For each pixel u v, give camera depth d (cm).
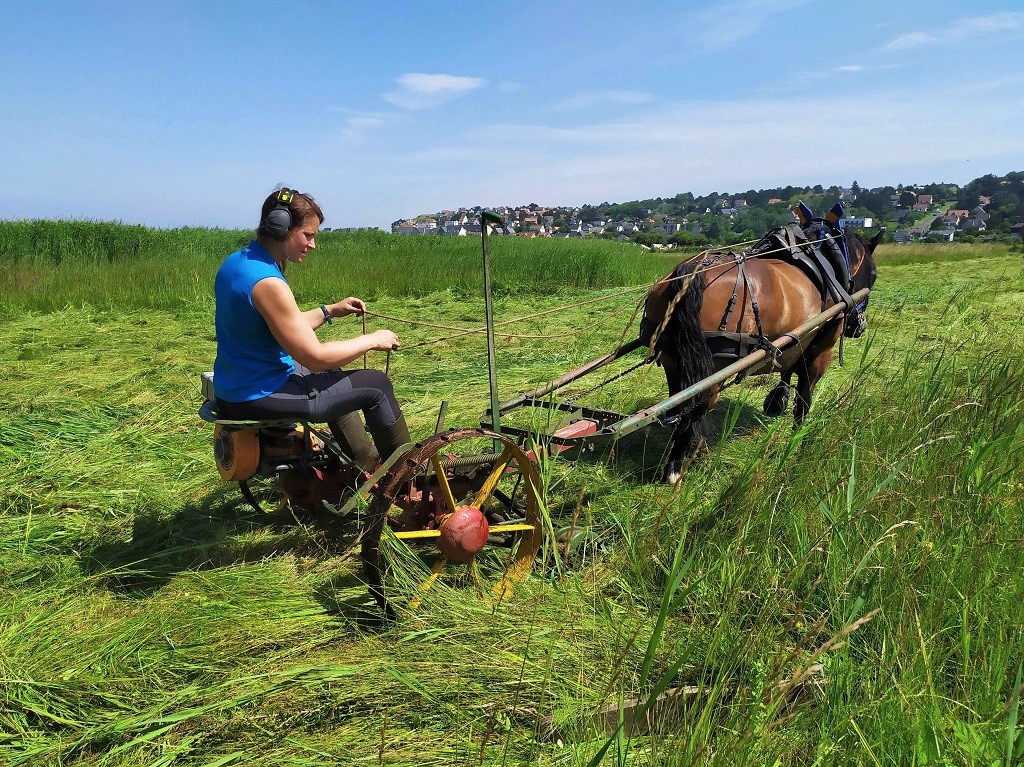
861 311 520
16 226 1683
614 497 399
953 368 408
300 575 337
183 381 642
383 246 2100
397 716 240
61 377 653
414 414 566
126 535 376
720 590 283
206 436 511
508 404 409
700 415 415
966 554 269
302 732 234
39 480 425
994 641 234
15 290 1115
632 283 1598
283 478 351
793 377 638
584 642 273
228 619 295
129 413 559
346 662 268
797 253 470
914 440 338
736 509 317
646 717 216
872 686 222
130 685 255
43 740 231
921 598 256
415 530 327
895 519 282
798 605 259
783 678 226
